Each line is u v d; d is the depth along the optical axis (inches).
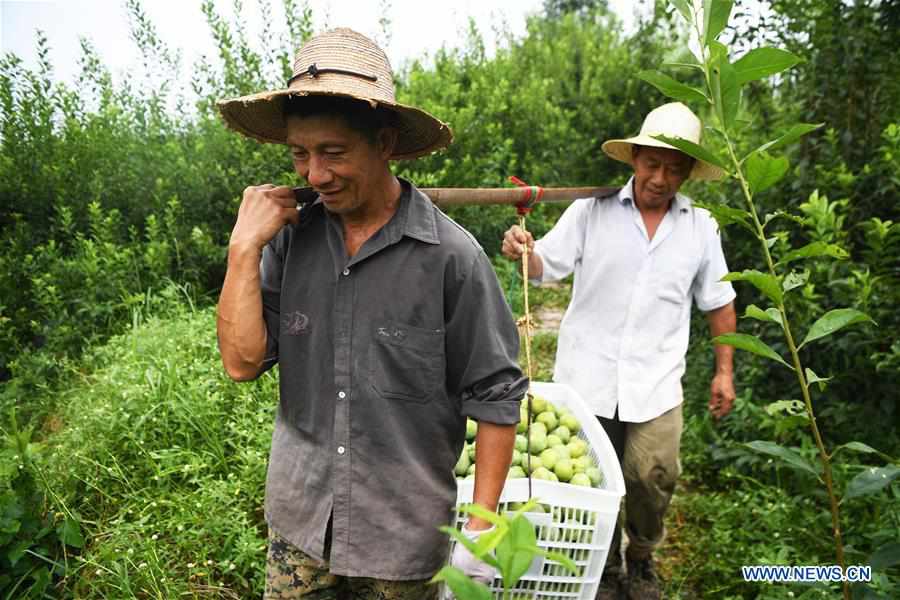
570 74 412.8
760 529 138.9
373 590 72.0
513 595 85.9
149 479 125.3
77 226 228.1
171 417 139.5
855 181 158.7
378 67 63.6
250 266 67.6
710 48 60.6
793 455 72.8
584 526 84.6
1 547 106.7
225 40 237.8
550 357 232.8
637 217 114.7
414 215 67.0
